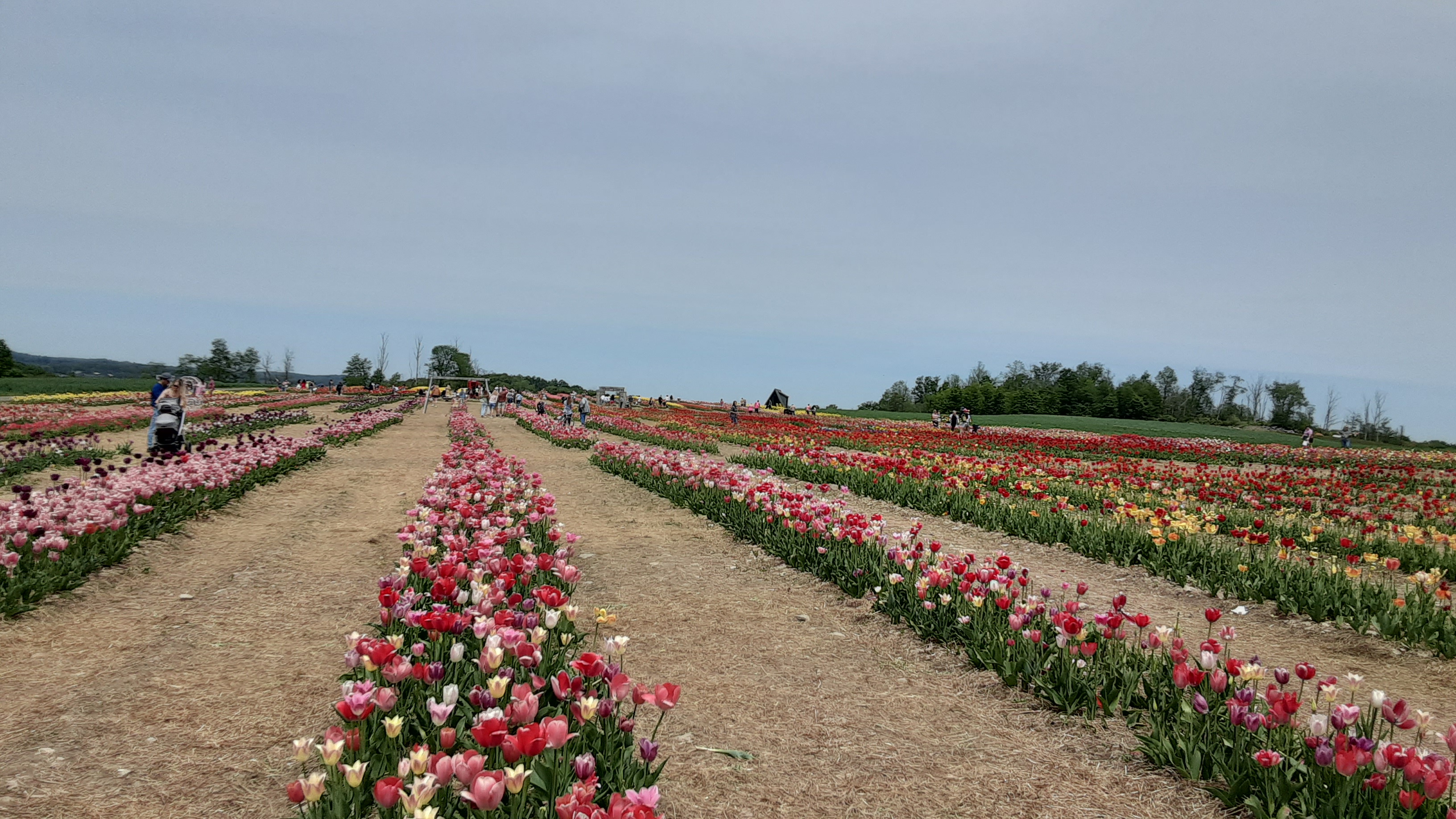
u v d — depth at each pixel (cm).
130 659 562
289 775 397
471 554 654
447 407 6278
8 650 565
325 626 653
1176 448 3484
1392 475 2466
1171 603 821
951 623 644
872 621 709
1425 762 305
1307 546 1078
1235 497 1366
